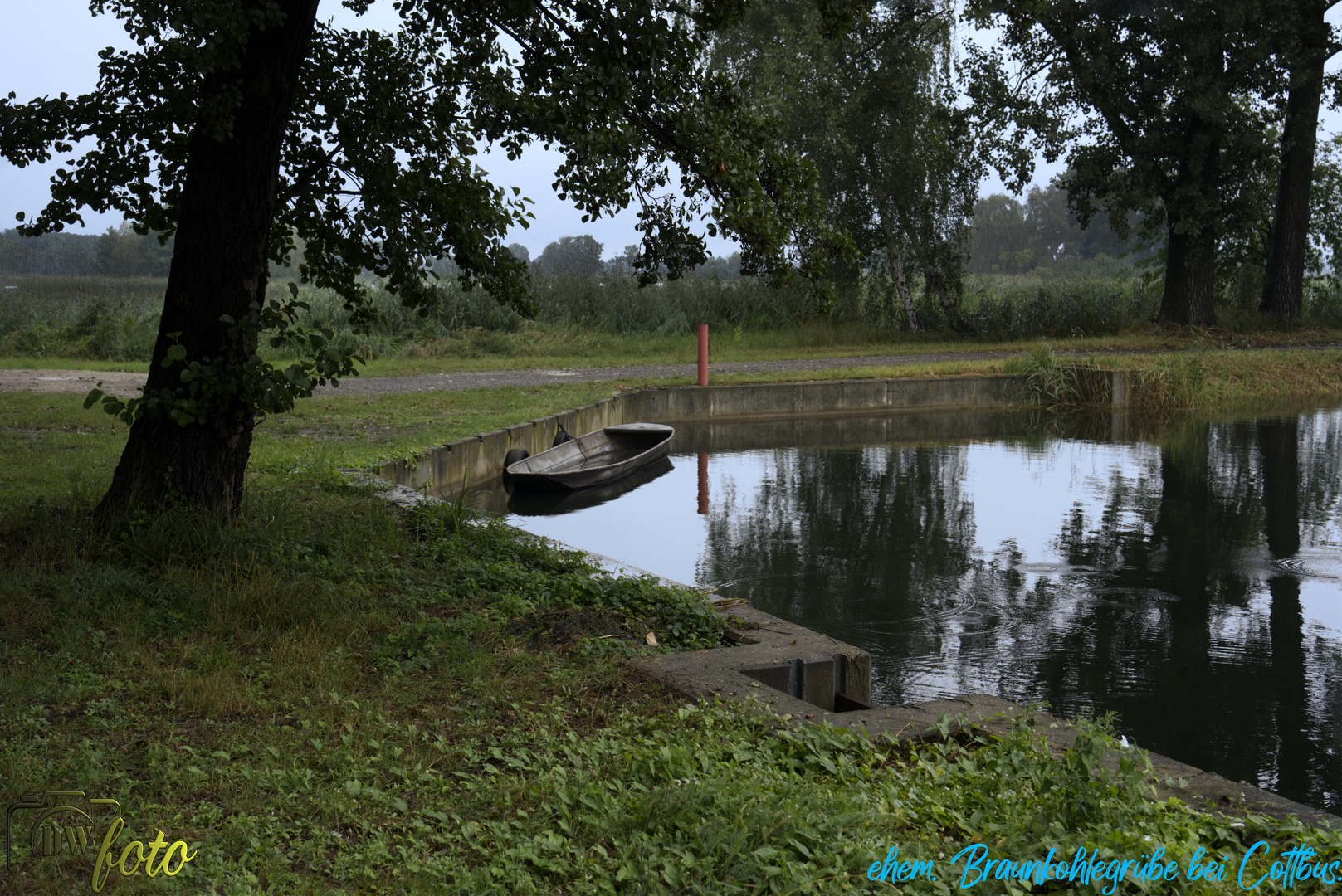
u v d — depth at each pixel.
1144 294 35.88
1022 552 11.53
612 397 19.72
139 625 5.37
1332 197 37.00
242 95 6.56
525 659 5.31
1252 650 8.35
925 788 3.79
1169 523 12.91
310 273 8.56
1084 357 25.92
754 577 10.51
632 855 3.15
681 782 3.66
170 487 6.95
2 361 22.38
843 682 5.73
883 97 31.02
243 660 5.08
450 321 28.86
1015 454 18.38
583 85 7.05
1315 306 37.56
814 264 8.00
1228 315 34.00
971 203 32.88
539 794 3.61
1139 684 7.59
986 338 32.94
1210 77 28.06
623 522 12.95
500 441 14.93
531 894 2.94
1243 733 6.75
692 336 31.69
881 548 11.66
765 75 28.81
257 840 3.20
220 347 6.91
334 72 7.97
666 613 6.43
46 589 5.79
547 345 28.42
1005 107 30.41
